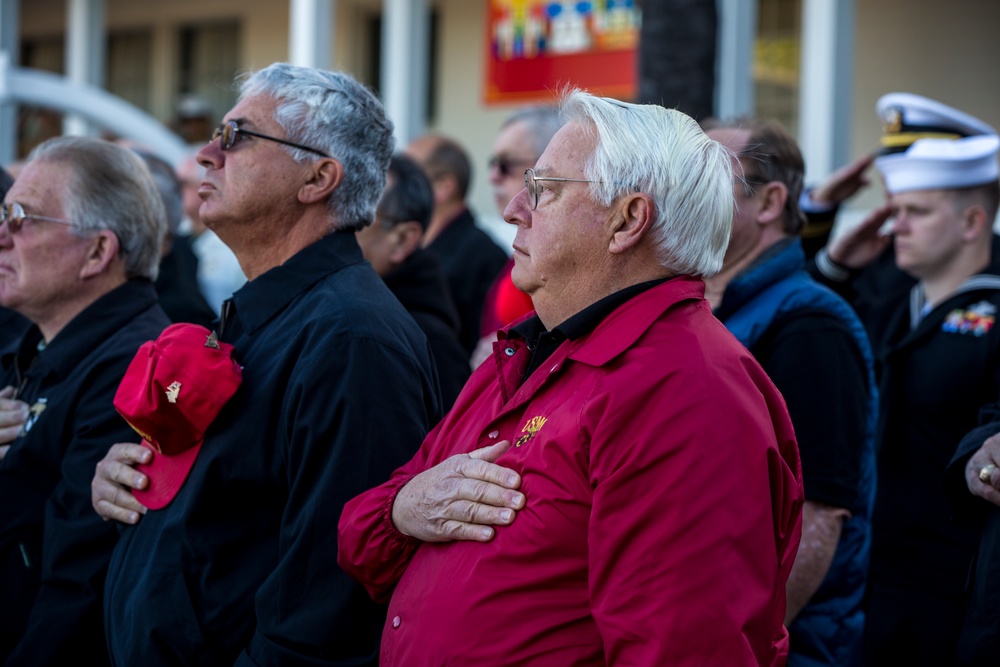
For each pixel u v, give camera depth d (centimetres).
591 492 330
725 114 1197
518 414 366
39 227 553
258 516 432
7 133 1694
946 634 550
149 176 593
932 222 633
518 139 812
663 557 311
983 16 1540
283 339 443
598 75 1558
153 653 419
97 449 514
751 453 323
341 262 465
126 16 2591
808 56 1212
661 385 327
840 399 480
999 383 566
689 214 356
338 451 411
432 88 2181
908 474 587
